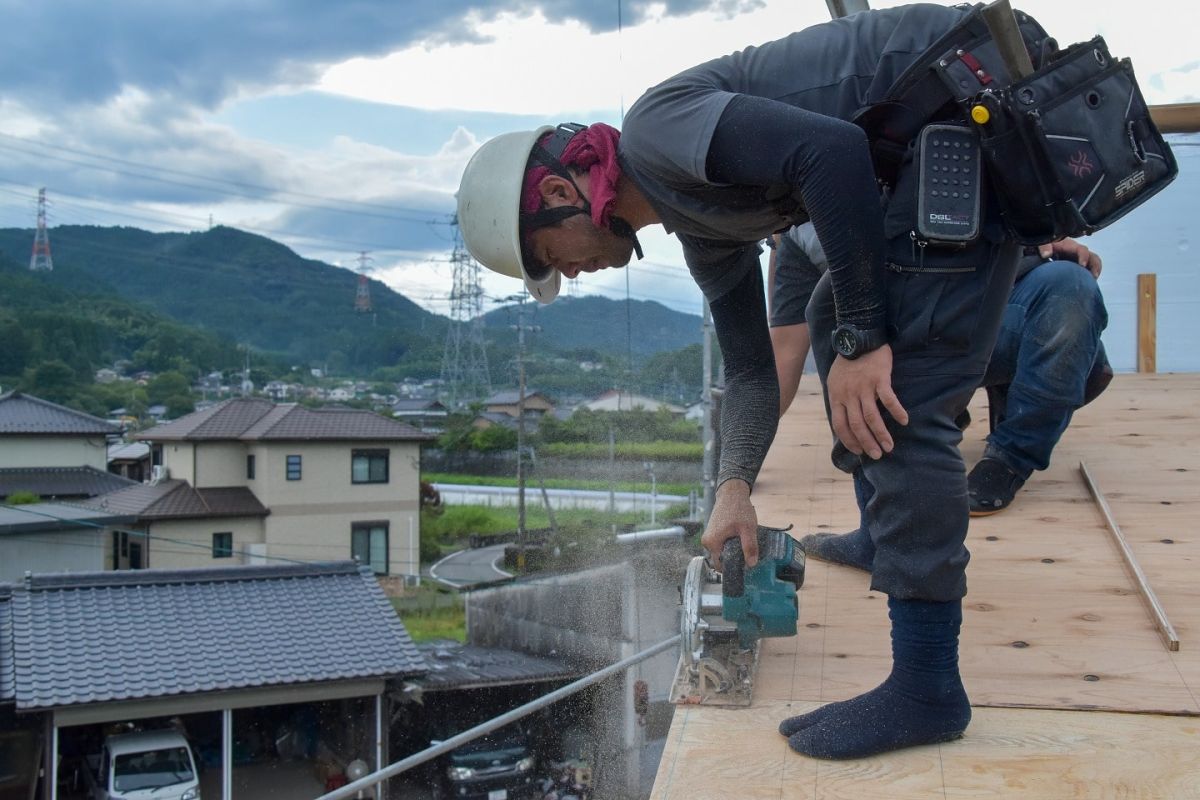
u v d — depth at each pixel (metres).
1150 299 4.43
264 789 11.30
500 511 24.17
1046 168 1.37
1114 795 1.46
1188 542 2.43
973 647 1.98
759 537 1.71
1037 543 2.48
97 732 11.18
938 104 1.42
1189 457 3.01
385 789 11.11
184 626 11.38
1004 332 2.62
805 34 1.52
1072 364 2.52
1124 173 1.40
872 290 1.38
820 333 1.71
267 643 11.38
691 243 1.66
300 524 20.81
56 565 18.16
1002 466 2.67
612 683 8.70
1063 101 1.38
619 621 8.51
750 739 1.64
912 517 1.48
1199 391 3.77
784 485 2.94
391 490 21.50
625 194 1.55
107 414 40.06
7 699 9.99
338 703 11.73
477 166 1.64
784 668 1.92
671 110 1.39
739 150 1.34
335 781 11.18
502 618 13.55
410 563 21.52
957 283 1.46
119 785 10.38
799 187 1.34
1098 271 2.69
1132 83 1.44
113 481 24.33
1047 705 1.74
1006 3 1.35
